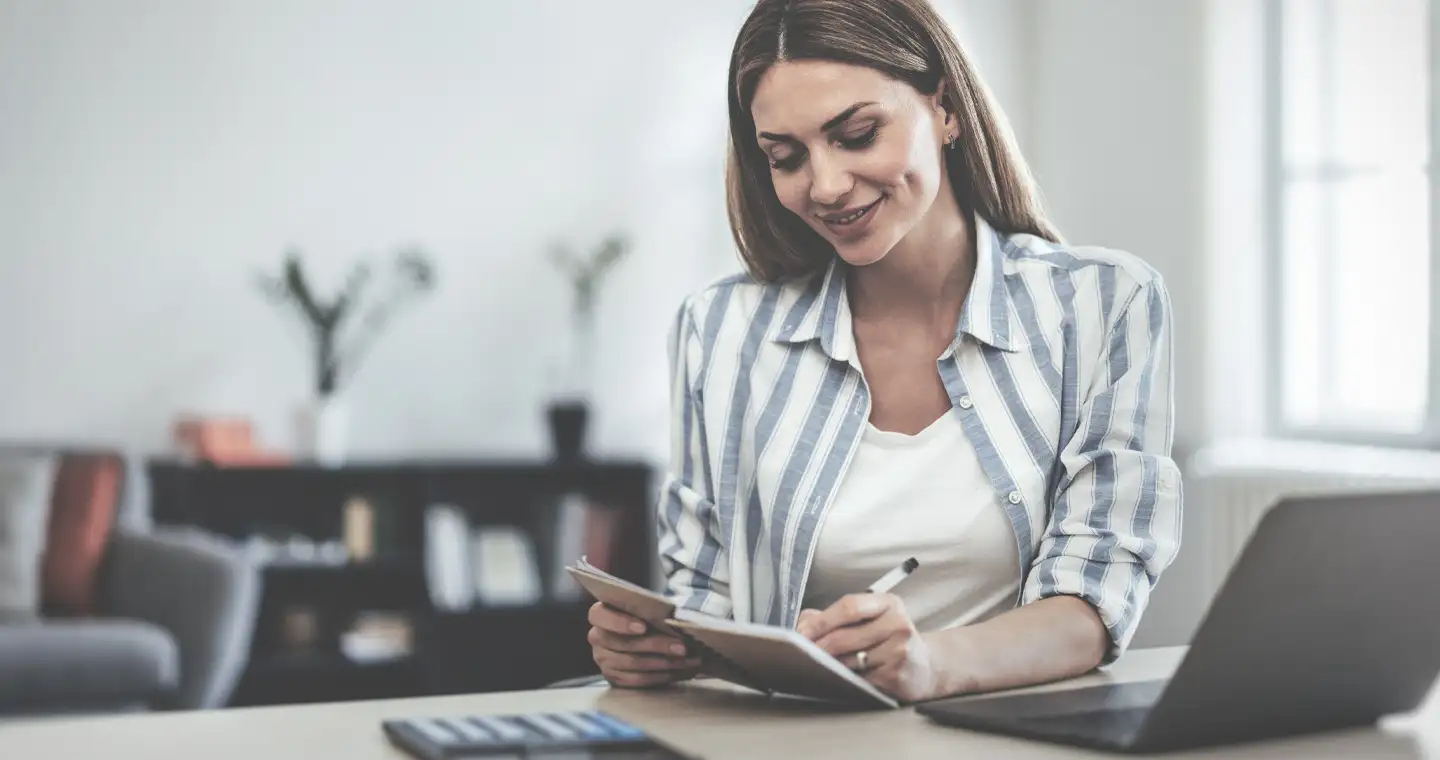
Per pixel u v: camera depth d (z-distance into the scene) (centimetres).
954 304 148
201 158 432
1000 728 103
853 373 148
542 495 448
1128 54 464
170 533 376
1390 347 407
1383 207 406
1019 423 143
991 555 142
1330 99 420
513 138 461
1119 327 144
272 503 426
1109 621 130
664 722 109
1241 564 90
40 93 419
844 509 145
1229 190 437
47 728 105
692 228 479
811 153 135
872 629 114
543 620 434
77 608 370
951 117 145
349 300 443
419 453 452
